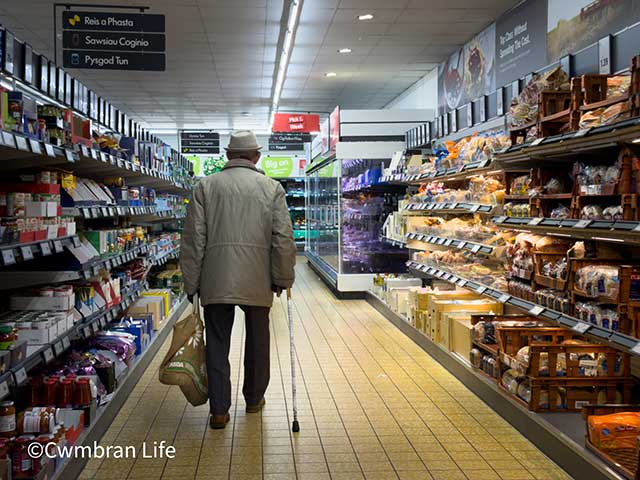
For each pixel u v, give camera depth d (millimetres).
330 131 10812
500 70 8258
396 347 6359
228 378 4102
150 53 6352
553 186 4152
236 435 3910
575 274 3662
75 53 6301
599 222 3309
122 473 3334
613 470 2867
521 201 4785
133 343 5055
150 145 6875
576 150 3650
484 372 4699
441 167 6781
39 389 3520
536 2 7137
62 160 3570
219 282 4016
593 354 3764
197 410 4395
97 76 12195
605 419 3107
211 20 8594
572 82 3645
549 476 3262
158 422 4145
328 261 11445
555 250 4195
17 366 2869
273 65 11492
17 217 3057
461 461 3477
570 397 3744
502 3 7738
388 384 5020
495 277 5270
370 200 9930
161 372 4016
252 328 4258
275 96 14492
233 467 3428
